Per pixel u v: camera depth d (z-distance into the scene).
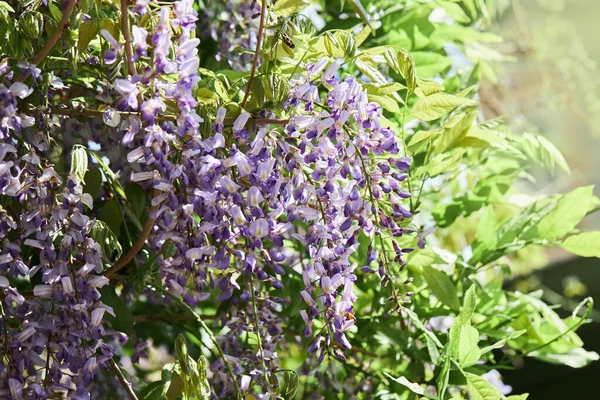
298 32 1.76
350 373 1.99
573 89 3.55
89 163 1.88
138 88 1.65
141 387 1.96
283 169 1.75
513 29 3.39
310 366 1.97
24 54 1.73
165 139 1.65
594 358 1.99
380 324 1.96
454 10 2.09
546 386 2.75
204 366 1.71
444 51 2.10
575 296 2.84
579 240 1.97
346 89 1.70
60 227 1.71
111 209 1.82
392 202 1.72
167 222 1.71
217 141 1.68
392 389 1.96
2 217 1.71
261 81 1.72
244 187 1.74
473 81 2.09
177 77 1.71
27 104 1.73
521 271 2.79
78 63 1.76
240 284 1.83
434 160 1.90
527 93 3.48
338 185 1.70
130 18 1.68
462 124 1.90
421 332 1.98
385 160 1.72
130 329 1.80
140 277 1.80
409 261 1.92
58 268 1.71
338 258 1.72
